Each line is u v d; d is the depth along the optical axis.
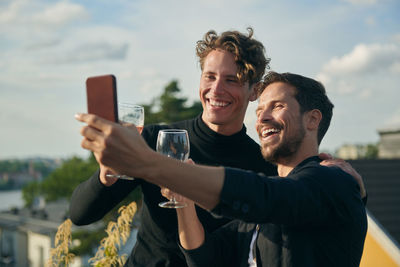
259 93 1.55
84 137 0.93
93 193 1.82
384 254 5.12
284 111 1.42
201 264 1.64
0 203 105.88
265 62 2.14
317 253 1.25
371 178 9.12
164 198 2.03
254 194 1.06
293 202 1.10
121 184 1.92
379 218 8.00
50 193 27.59
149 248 2.07
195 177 1.01
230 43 2.02
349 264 1.26
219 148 2.15
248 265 1.59
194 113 26.66
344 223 1.23
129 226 2.02
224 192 1.03
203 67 2.17
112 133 0.90
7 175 146.75
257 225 1.59
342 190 1.21
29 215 33.22
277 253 1.31
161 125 2.33
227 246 1.73
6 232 30.94
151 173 0.97
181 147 1.55
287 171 1.51
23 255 29.09
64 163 28.31
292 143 1.43
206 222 2.02
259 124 1.48
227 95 2.06
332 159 1.52
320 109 1.47
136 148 0.93
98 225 21.88
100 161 0.94
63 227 2.02
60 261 2.01
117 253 2.03
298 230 1.27
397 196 8.59
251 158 2.20
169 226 2.01
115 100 1.00
